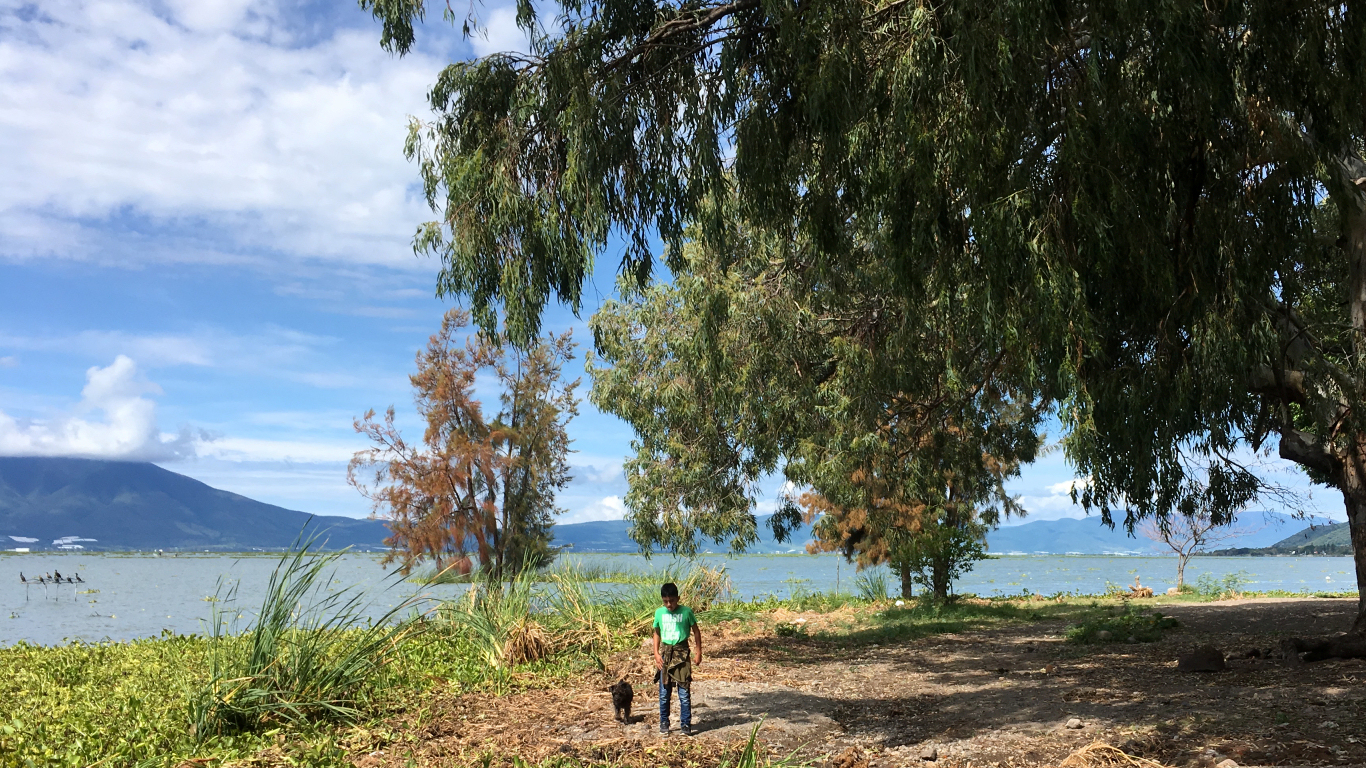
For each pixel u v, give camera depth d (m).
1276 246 8.29
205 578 66.12
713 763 6.82
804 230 9.59
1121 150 7.44
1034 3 6.37
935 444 14.88
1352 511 11.05
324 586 9.81
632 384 17.95
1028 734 7.38
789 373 14.93
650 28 8.77
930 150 7.29
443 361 25.17
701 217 9.65
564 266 8.73
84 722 8.31
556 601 16.05
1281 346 10.78
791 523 19.56
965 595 25.08
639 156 8.97
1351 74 7.42
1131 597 25.45
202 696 8.04
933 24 7.32
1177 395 8.74
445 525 23.03
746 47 8.58
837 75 7.37
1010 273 7.46
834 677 11.62
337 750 7.24
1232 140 8.02
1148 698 8.48
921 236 7.70
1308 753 5.70
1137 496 10.14
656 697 9.88
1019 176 7.61
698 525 17.22
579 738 7.82
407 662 11.56
